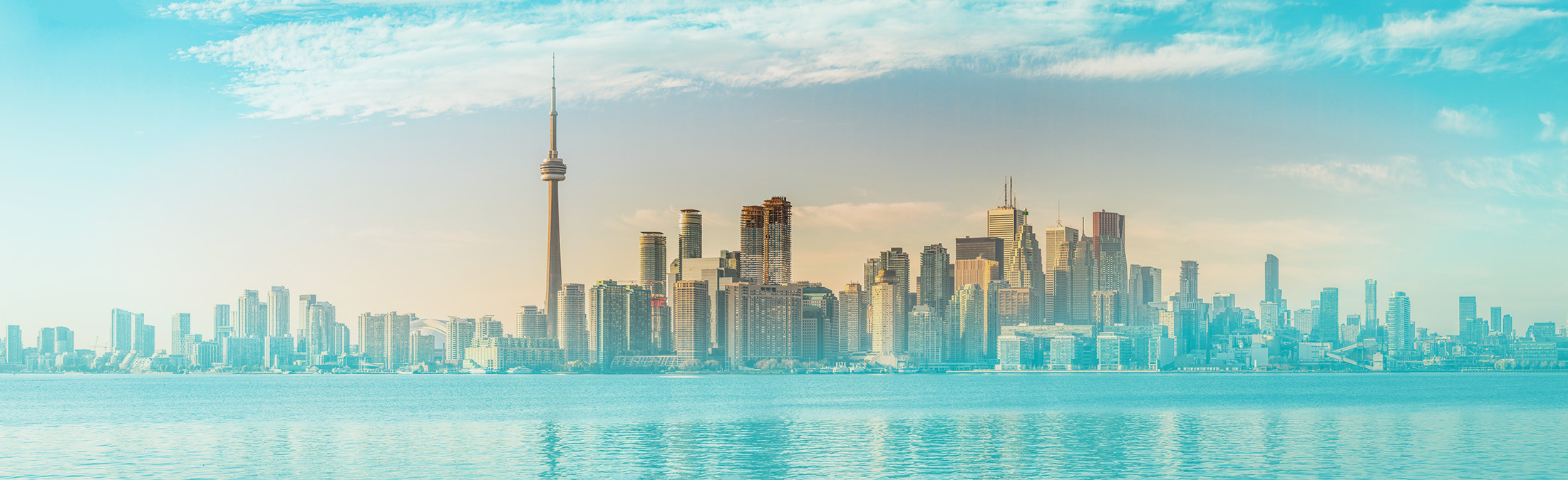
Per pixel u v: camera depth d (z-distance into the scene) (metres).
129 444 168.75
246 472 132.50
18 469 137.25
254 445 166.00
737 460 144.50
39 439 179.25
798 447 163.38
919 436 183.25
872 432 193.75
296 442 172.12
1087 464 138.12
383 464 140.12
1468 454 146.88
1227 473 128.75
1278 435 179.25
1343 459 141.62
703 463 141.38
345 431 195.50
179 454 153.75
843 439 178.12
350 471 132.62
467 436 183.38
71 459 147.25
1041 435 183.50
